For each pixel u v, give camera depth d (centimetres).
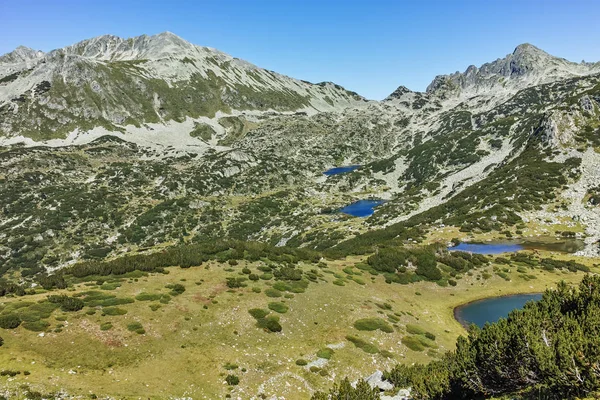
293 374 3594
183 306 4522
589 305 2045
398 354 4309
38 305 3956
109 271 5556
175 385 3119
